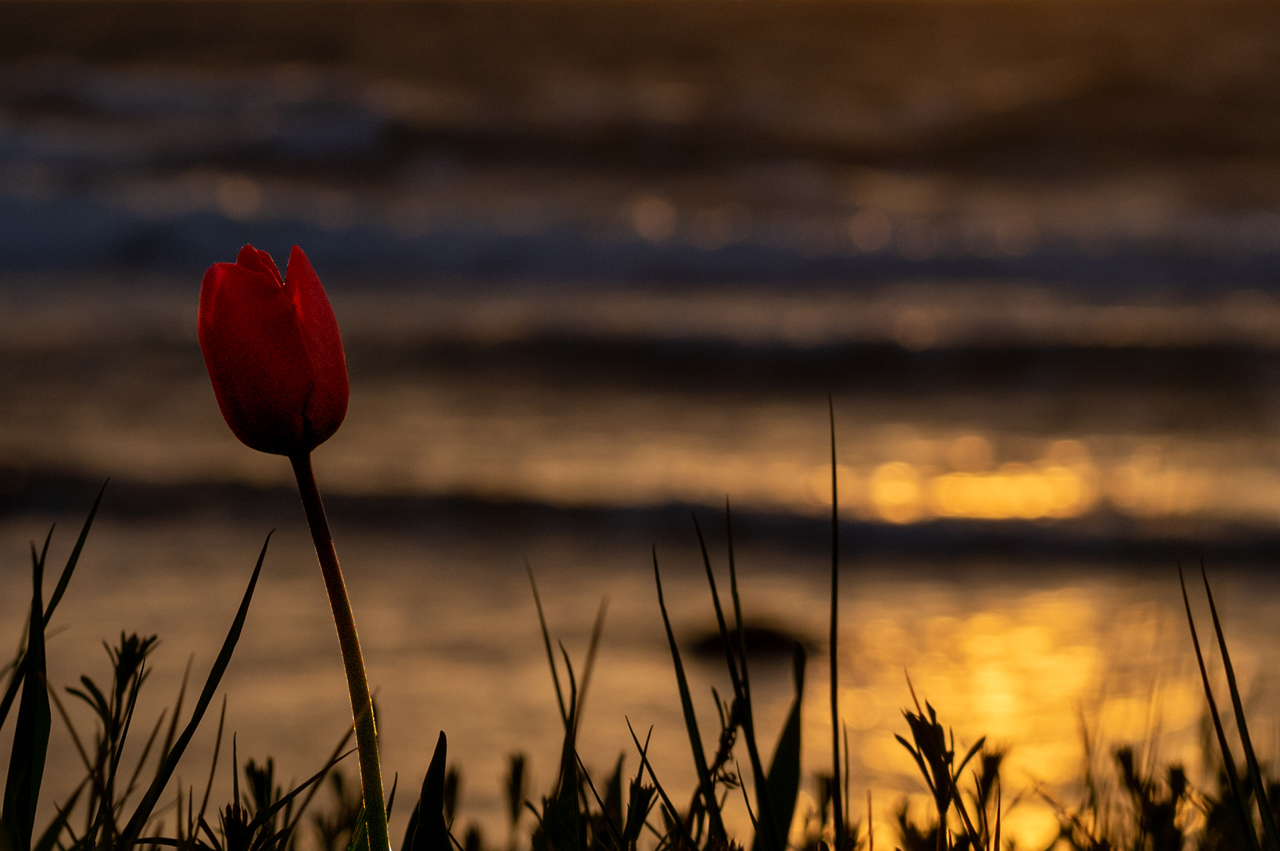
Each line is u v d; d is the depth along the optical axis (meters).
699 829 1.70
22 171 30.75
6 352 17.17
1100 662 6.94
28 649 1.32
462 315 21.17
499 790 5.32
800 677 1.80
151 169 32.53
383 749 6.05
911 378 17.88
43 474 11.45
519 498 11.25
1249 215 30.56
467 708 6.66
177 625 7.87
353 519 10.74
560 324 20.00
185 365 16.95
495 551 10.09
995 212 31.80
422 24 60.03
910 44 58.00
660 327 19.92
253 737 6.04
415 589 8.97
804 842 1.84
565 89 46.44
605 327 19.67
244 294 1.16
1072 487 12.23
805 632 8.16
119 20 52.91
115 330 18.89
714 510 11.09
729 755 1.52
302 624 8.01
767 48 56.91
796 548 10.49
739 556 10.23
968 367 18.31
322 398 1.19
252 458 12.48
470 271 25.59
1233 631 7.84
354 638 1.18
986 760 1.61
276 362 1.16
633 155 37.38
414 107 39.34
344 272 25.27
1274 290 24.55
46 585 8.56
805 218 30.52
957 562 10.14
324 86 42.53
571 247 25.89
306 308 1.21
